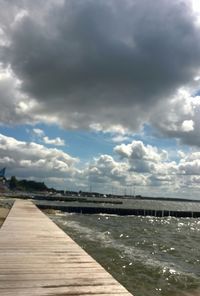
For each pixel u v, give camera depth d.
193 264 15.95
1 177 129.12
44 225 14.49
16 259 7.51
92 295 5.19
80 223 36.97
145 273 13.30
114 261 15.33
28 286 5.58
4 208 33.69
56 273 6.38
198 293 10.82
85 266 6.94
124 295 5.21
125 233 29.53
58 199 103.12
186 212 65.50
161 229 37.34
